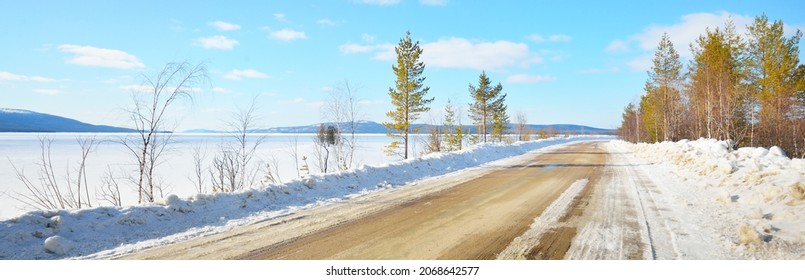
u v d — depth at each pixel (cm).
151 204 685
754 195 709
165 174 2358
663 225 604
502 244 520
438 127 3288
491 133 4681
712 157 1228
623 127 7225
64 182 2081
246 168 2536
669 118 3425
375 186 1085
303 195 908
